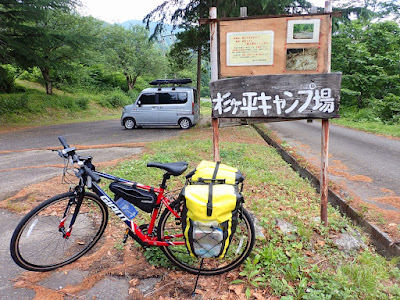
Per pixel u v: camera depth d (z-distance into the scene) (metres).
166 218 2.70
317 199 4.61
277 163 6.68
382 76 17.91
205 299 2.41
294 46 3.28
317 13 3.17
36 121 18.94
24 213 3.96
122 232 3.43
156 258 2.90
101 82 37.66
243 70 3.43
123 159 6.98
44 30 15.55
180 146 8.28
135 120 13.83
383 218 3.88
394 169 6.31
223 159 6.80
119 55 38.72
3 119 17.12
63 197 2.76
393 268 2.88
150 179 5.20
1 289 2.51
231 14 10.77
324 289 2.43
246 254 2.71
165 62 40.91
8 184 5.11
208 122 14.72
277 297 2.43
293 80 3.21
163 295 2.45
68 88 30.02
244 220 2.67
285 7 11.29
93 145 9.16
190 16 13.68
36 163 6.82
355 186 5.25
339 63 19.31
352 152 8.09
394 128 12.59
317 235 3.40
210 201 2.25
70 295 2.45
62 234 2.92
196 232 2.32
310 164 6.75
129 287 2.55
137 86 44.25
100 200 2.98
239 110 3.39
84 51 22.19
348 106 19.72
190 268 2.71
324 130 3.36
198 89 15.55
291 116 3.28
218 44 3.43
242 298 2.42
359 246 3.23
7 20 15.30
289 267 2.71
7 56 15.31
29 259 2.81
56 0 15.08
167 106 13.55
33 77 27.94
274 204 4.25
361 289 2.45
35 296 2.43
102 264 2.86
